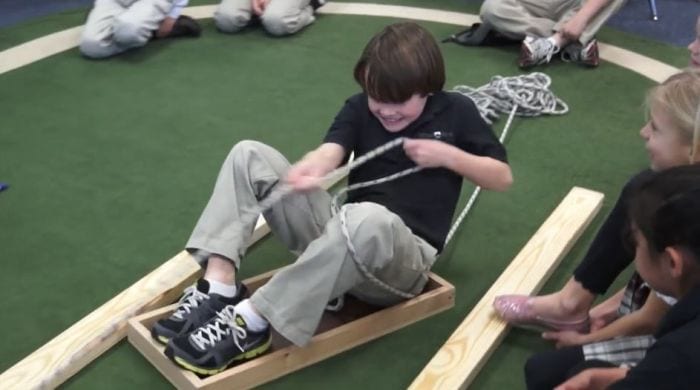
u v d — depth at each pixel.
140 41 3.10
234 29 3.36
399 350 1.64
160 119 2.62
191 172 2.31
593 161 2.41
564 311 1.62
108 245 1.96
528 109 2.66
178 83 2.89
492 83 2.74
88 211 2.10
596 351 1.42
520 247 2.00
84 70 2.98
